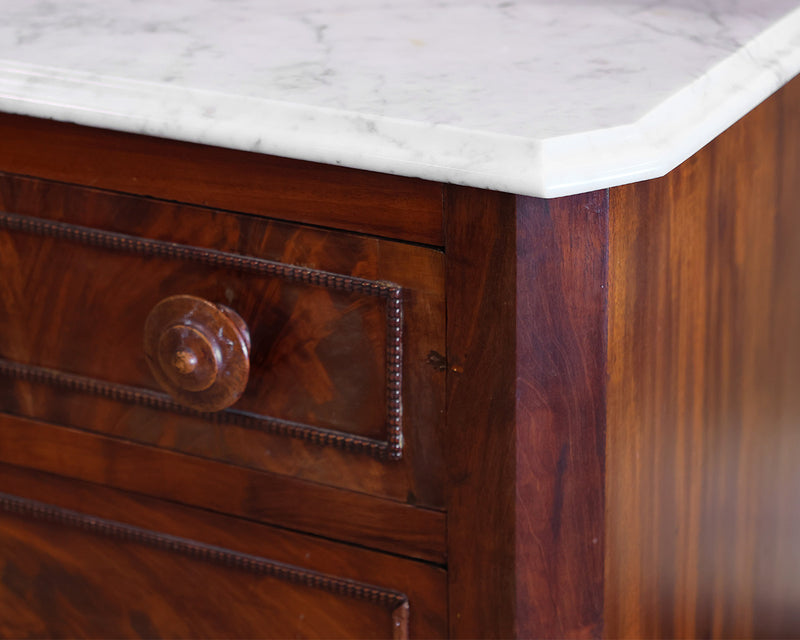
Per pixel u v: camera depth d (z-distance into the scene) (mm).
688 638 875
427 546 730
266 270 702
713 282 789
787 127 842
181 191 711
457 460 696
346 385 716
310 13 823
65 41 757
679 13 802
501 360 655
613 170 585
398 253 665
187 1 854
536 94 651
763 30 758
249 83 673
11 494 862
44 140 738
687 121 636
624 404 709
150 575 835
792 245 890
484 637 733
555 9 822
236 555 797
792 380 947
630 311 691
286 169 674
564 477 687
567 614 722
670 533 813
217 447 774
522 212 617
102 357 785
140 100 671
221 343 708
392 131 613
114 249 748
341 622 785
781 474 964
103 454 813
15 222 767
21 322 803
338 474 743
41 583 880
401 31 778
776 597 1007
